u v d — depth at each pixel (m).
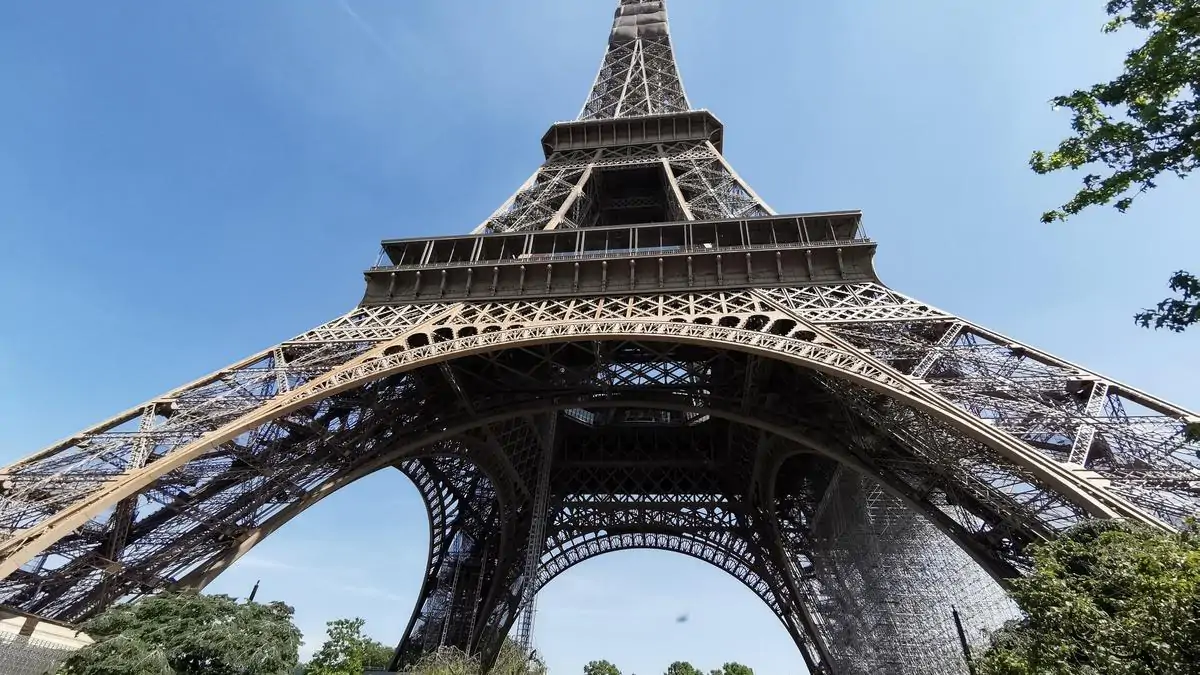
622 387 46.06
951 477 32.72
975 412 29.45
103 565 29.12
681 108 76.31
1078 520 26.50
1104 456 26.86
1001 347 32.69
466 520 69.88
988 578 54.59
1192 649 16.72
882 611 60.44
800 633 72.50
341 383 34.50
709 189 55.38
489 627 65.44
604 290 42.44
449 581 69.06
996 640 30.16
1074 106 16.09
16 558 23.44
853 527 62.25
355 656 42.06
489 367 48.47
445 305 43.75
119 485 27.52
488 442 51.84
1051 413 27.69
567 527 72.44
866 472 37.50
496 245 48.47
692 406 44.41
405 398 42.91
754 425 42.81
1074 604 19.77
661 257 42.97
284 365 37.25
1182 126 14.34
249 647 26.11
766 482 57.84
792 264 42.31
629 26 96.06
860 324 35.69
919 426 33.62
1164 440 25.16
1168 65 14.47
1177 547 18.48
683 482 73.31
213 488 34.12
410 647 65.19
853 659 63.81
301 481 37.59
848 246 41.44
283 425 35.91
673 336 35.78
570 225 55.03
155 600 26.59
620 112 76.31
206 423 32.31
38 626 26.11
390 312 43.81
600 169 64.75
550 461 66.38
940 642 57.00
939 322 34.97
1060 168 15.94
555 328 37.88
